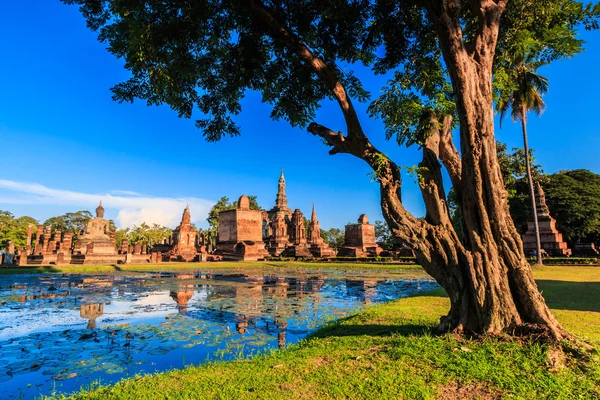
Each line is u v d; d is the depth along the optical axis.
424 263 5.73
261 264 31.34
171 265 29.38
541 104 22.19
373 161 6.04
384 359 4.76
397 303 9.70
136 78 7.20
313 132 6.80
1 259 29.16
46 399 4.11
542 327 4.88
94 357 5.81
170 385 4.10
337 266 28.56
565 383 3.87
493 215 5.33
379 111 6.86
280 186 73.12
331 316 9.27
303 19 6.50
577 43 6.90
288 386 4.02
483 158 5.35
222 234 43.53
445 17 5.10
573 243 36.28
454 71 5.36
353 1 6.64
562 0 6.56
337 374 4.34
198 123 8.26
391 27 6.88
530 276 5.19
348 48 7.20
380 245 51.62
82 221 71.25
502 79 7.03
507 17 6.82
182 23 5.62
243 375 4.39
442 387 3.94
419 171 5.77
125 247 37.81
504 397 3.66
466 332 5.39
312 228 51.50
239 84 7.21
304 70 7.11
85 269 24.73
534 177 33.41
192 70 6.46
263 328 7.94
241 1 5.75
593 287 12.11
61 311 10.03
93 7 6.76
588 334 5.71
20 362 5.55
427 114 6.07
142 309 10.38
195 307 10.72
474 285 5.30
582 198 34.66
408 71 7.25
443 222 5.67
